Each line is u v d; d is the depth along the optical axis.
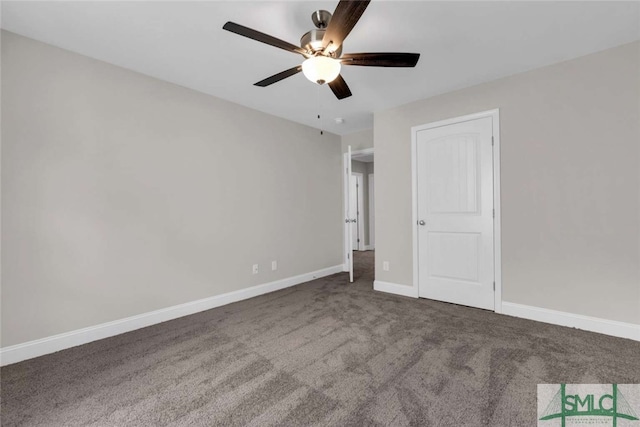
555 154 2.43
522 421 1.36
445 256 3.07
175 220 2.77
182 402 1.53
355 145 4.60
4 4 1.66
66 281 2.16
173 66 2.44
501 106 2.70
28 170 2.00
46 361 1.96
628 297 2.16
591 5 1.72
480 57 2.32
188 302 2.86
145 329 2.49
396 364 1.87
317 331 2.39
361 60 1.76
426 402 1.50
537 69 2.51
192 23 1.87
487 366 1.82
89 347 2.16
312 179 4.27
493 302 2.77
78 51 2.19
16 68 1.96
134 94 2.51
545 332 2.29
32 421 1.40
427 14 1.79
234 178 3.28
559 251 2.43
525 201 2.58
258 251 3.53
